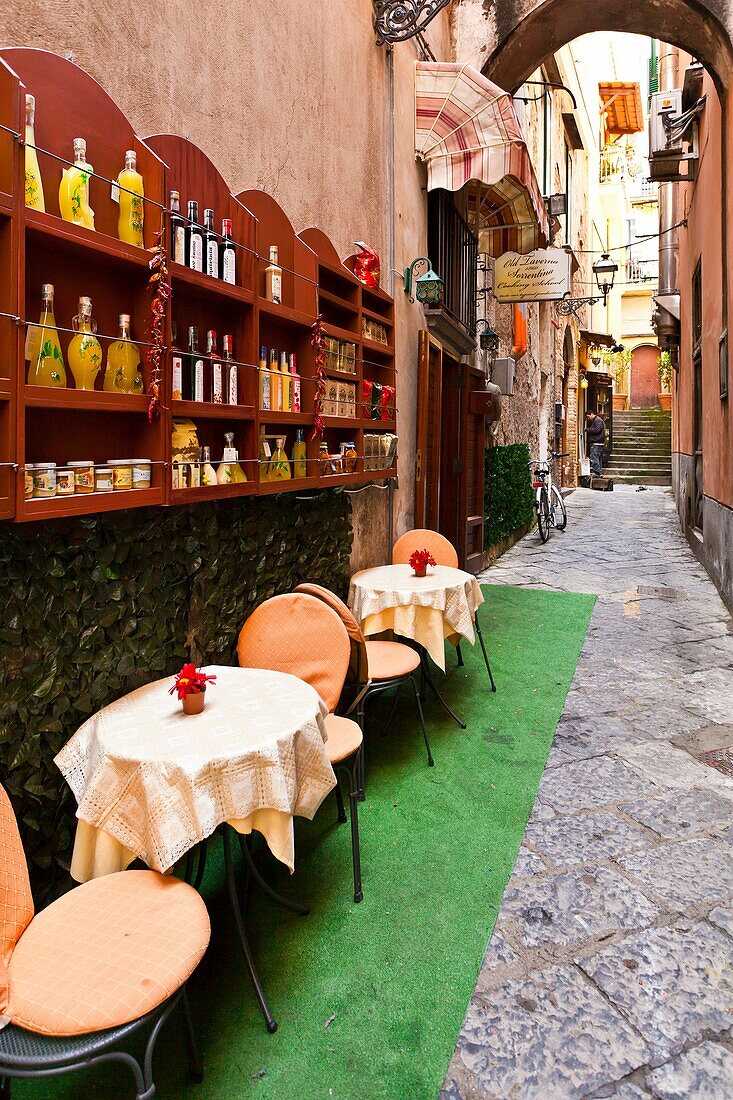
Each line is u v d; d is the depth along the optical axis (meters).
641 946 1.96
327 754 2.15
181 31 2.42
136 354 2.05
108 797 1.69
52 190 1.82
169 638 2.39
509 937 2.00
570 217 15.34
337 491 3.80
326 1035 1.67
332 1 3.72
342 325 3.76
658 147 8.16
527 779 2.96
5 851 1.44
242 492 2.54
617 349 20.50
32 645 1.83
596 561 8.45
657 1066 1.58
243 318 2.60
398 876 2.30
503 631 5.31
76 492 1.83
